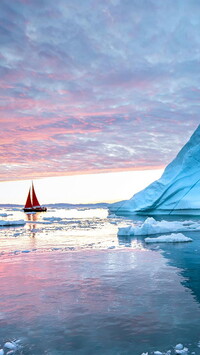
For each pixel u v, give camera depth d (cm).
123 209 4097
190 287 617
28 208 7831
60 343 389
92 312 493
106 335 409
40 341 396
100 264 866
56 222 3131
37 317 478
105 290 609
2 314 493
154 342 385
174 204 3381
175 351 357
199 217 3061
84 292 599
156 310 493
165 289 605
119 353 360
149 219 1883
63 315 484
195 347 368
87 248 1186
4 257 1018
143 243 1305
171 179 3516
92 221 3145
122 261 903
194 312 481
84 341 393
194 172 3384
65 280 693
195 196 3191
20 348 378
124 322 450
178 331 415
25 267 845
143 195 3812
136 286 630
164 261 891
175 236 1370
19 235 1805
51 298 568
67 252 1098
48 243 1382
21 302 549
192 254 1002
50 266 852
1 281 696
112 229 2147
